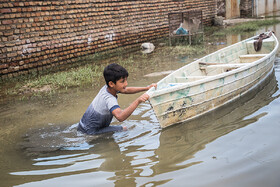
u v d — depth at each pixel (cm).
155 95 371
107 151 340
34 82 714
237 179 264
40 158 334
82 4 1011
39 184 281
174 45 1182
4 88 701
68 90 642
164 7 1425
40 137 396
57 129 421
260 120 394
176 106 402
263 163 287
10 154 350
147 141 359
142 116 446
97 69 834
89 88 645
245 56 710
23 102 580
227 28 1571
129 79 689
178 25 1251
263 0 2270
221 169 283
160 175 281
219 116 427
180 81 504
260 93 511
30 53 854
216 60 658
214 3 1819
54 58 928
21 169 312
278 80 574
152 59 923
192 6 1623
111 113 372
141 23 1299
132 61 906
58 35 935
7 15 791
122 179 279
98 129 391
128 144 354
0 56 779
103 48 1118
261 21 1714
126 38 1227
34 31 862
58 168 309
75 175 292
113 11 1145
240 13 2138
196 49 1033
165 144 348
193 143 345
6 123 467
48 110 518
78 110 505
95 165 310
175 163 302
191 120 422
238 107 455
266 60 580
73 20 983
